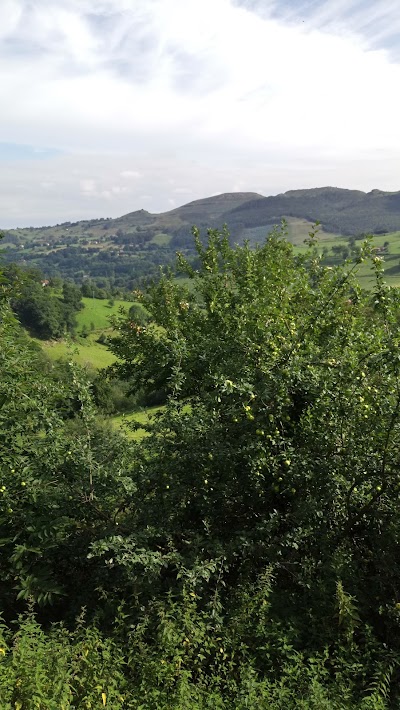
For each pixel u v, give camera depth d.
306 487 5.20
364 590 4.71
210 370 7.20
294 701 3.69
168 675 3.76
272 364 5.59
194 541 4.97
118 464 5.56
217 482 5.41
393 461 4.87
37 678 3.50
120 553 4.50
